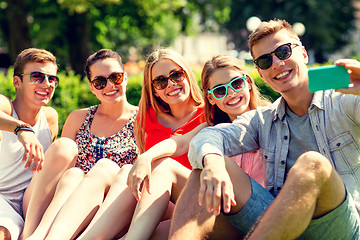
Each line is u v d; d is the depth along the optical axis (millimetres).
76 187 3100
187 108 3838
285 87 2855
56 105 7246
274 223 2352
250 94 3539
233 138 3020
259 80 6363
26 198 3531
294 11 32812
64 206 2998
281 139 2994
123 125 3893
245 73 3467
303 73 2883
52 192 3215
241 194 2719
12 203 3578
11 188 3656
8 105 3756
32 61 3768
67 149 3254
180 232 2557
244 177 2777
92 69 3822
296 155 2963
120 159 3781
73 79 7457
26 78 3766
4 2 16062
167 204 2930
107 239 2930
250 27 17422
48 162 3238
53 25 15867
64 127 3979
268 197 2783
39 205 3186
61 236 2883
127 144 3838
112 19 17625
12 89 7367
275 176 3006
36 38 16578
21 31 15836
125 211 2988
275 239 2346
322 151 2850
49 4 15680
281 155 2982
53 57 3902
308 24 32750
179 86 3697
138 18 17875
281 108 2996
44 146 3902
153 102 3816
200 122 3711
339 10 33719
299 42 2934
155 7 17156
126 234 2883
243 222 2734
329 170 2414
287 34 2891
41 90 3797
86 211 3027
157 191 2910
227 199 2479
